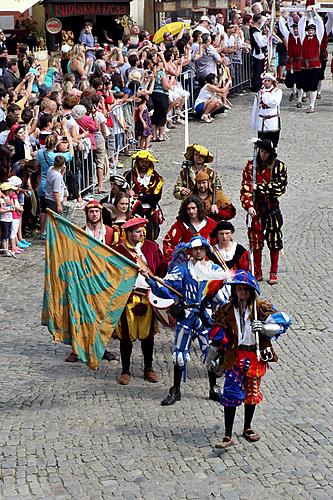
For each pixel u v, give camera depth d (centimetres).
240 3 4062
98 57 2862
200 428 1146
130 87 2597
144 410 1202
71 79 2391
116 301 1239
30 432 1138
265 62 3594
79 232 1253
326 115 3228
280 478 1016
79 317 1256
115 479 1020
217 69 3161
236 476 1023
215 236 1367
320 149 2748
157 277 1234
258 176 1664
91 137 2188
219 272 1180
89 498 981
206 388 1274
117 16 3788
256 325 1075
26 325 1525
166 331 1492
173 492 990
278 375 1307
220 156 2642
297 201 2250
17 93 2452
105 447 1095
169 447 1095
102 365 1362
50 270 1267
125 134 2588
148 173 1557
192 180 1491
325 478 1015
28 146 2053
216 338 1088
